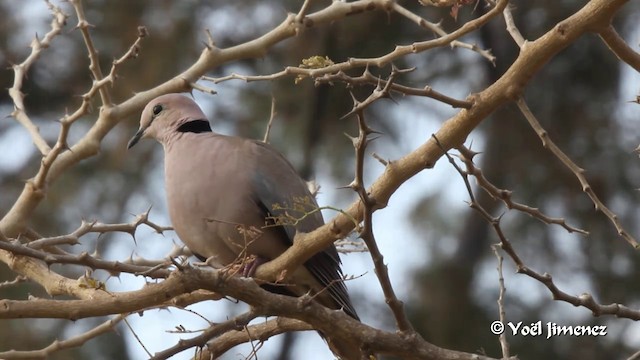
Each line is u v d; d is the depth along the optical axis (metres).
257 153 8.18
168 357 6.65
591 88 15.66
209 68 8.68
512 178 15.66
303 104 14.98
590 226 15.27
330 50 15.01
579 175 6.57
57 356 13.27
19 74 8.74
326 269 7.96
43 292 13.75
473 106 6.47
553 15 15.23
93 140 8.51
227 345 7.31
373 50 15.03
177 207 8.07
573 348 14.88
